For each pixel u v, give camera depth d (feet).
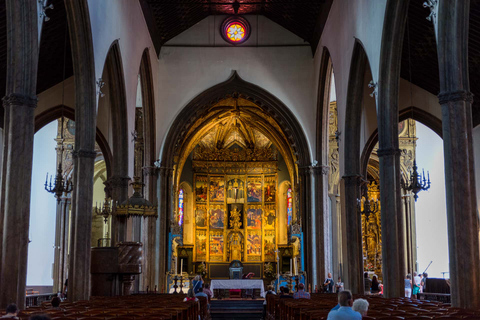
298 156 110.52
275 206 150.92
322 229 107.04
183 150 128.57
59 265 116.06
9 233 46.11
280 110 111.14
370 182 134.31
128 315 29.01
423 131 120.88
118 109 80.33
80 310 34.78
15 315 26.30
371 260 131.44
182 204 149.89
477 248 46.75
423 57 82.02
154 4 96.37
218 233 150.92
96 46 65.31
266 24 113.19
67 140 119.44
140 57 92.38
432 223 117.19
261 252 149.59
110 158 94.89
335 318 29.22
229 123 149.18
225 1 104.06
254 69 111.86
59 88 92.17
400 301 47.75
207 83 111.24
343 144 84.38
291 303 50.01
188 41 112.47
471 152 48.08
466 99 48.47
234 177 153.69
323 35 100.32
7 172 46.75
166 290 107.96
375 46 67.05
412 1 69.26
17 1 47.50
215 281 109.70
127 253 67.72
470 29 69.51
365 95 90.27
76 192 63.98
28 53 48.03
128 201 71.82
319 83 105.81
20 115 47.26
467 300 45.91
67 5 60.18
